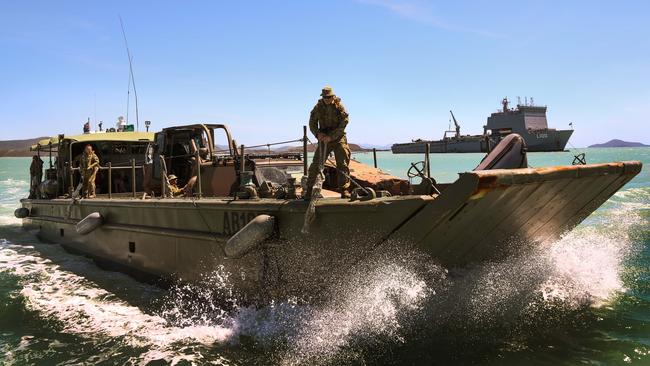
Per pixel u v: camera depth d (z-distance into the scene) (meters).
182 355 5.63
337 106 6.08
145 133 12.46
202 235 7.25
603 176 5.69
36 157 14.27
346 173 6.22
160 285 8.39
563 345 5.52
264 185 7.08
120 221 9.38
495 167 5.89
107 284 8.81
